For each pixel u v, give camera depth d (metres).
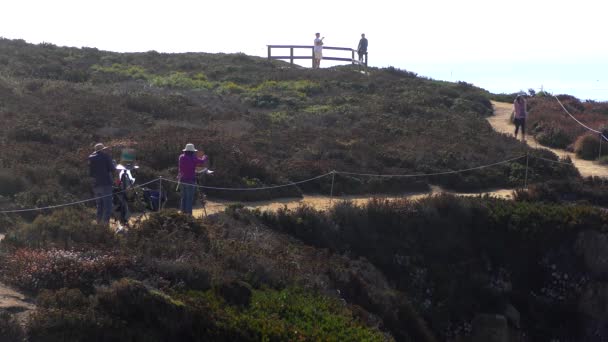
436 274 18.20
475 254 19.02
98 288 10.95
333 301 13.38
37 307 10.34
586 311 18.45
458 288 18.25
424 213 19.11
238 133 26.16
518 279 18.92
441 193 20.45
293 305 12.35
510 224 19.19
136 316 10.58
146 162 21.03
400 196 21.47
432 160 24.70
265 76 42.19
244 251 13.86
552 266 18.89
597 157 28.00
